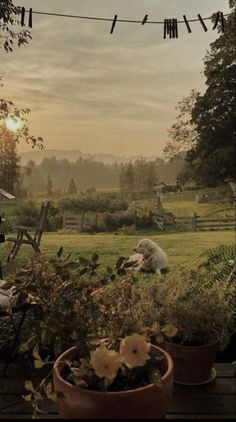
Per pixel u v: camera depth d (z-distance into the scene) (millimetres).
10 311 2133
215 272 2500
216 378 2076
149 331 1759
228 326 2219
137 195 17500
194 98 15906
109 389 1479
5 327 2445
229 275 2359
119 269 2059
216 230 12633
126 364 1387
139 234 12203
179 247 8766
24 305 2174
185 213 14039
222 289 2277
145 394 1384
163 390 1435
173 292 2338
